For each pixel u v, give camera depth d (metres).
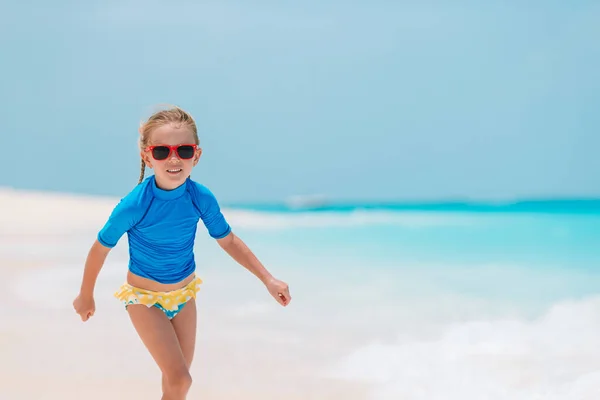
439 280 9.30
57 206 20.28
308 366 5.26
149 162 4.03
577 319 6.86
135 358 5.39
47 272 9.13
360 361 5.39
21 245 12.16
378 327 6.52
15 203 20.67
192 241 4.19
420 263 11.03
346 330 6.39
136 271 4.08
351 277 9.51
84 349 5.59
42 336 5.94
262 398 4.55
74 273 9.09
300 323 6.67
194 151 3.95
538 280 9.33
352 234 16.25
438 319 6.86
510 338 6.11
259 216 22.98
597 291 8.41
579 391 4.69
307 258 11.55
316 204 44.94
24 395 4.48
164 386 3.88
